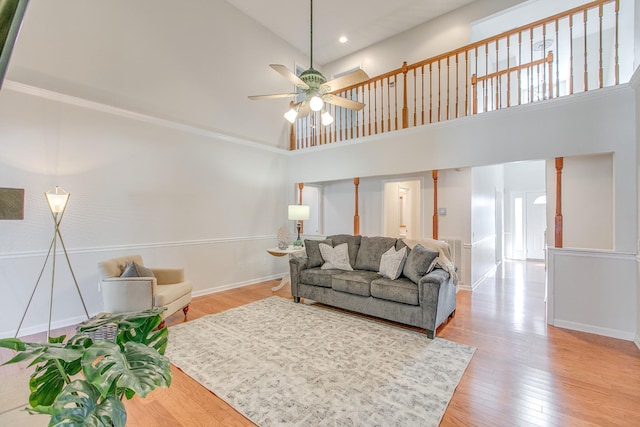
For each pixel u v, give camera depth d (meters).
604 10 5.18
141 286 3.12
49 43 3.47
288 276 5.42
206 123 5.06
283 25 6.06
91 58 3.79
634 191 3.11
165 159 4.44
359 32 6.31
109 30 3.95
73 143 3.58
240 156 5.50
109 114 3.88
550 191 3.68
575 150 3.42
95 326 1.06
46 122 3.40
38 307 3.31
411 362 2.60
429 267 3.42
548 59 3.78
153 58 4.38
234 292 5.01
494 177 7.14
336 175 5.70
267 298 4.62
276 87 6.29
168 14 4.57
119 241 3.94
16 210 3.19
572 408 1.99
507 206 8.68
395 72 5.01
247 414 1.95
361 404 2.04
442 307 3.27
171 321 3.60
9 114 3.17
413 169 4.76
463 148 4.28
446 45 5.76
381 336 3.15
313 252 4.52
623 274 3.14
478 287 5.26
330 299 3.98
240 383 2.29
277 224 6.19
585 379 2.34
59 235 3.18
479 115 4.12
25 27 3.32
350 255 4.44
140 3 4.25
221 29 5.30
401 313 3.33
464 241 5.12
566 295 3.43
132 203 4.07
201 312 3.94
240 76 5.61
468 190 5.09
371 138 5.21
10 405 1.31
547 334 3.22
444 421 1.87
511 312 3.93
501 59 6.76
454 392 2.17
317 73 3.37
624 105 3.17
